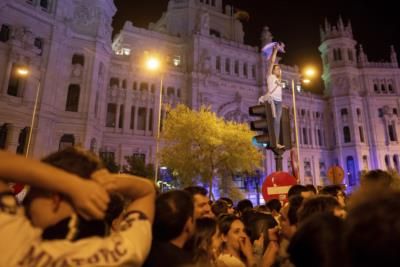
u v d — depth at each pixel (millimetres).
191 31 60594
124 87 51531
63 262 1864
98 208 1988
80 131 40688
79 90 42156
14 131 35531
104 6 45344
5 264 1772
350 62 68875
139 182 2543
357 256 1562
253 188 56406
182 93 55500
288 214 5188
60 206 2119
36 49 38250
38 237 1984
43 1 40562
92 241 2031
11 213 1947
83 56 43250
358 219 1649
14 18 37031
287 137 12680
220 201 10211
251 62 65062
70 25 42094
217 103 57875
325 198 4262
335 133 66375
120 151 48594
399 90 68062
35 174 1899
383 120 65875
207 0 68750
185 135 36000
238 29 70000
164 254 3461
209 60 57875
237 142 36625
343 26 72625
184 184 37750
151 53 55906
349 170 63594
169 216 3670
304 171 63625
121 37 54719
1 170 1853
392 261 1414
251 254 5922
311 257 2336
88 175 2303
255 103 62500
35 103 36844
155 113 52281
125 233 2186
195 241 4547
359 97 66750
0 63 35531
